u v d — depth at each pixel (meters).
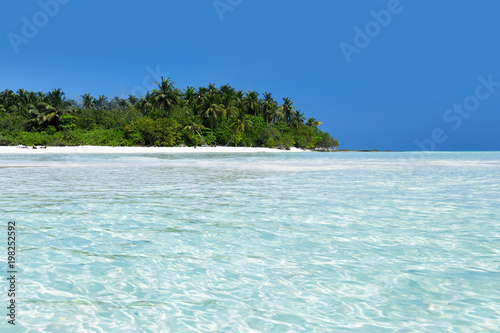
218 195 9.07
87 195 8.95
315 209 7.09
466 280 3.45
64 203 7.70
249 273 3.62
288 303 2.99
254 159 34.22
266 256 4.15
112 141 60.06
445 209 7.09
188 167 20.72
